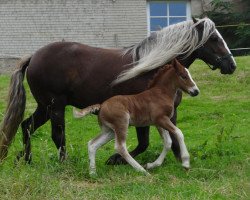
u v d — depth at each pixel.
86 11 21.70
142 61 9.64
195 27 9.85
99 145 9.43
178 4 22.41
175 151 9.83
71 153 10.44
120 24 21.89
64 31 21.66
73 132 12.70
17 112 9.84
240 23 21.62
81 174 9.36
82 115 9.36
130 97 9.43
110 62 9.77
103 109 9.36
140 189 8.70
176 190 8.70
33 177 8.54
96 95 9.81
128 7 21.92
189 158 9.70
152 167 9.61
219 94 15.33
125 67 9.73
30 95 15.41
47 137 12.16
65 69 9.77
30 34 21.58
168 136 9.59
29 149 9.90
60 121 9.88
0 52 21.50
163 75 9.54
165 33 9.78
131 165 9.37
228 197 8.40
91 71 9.76
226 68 9.95
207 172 9.36
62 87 9.81
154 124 9.49
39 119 10.19
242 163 9.83
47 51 9.83
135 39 22.00
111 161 9.98
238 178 9.02
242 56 20.02
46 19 21.58
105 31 21.83
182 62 9.92
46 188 8.41
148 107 9.41
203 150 10.71
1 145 9.76
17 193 8.32
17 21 21.50
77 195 8.45
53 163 9.62
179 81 9.49
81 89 9.81
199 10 22.48
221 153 10.50
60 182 8.70
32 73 9.83
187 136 12.24
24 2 21.50
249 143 11.24
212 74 16.45
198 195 8.45
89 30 21.77
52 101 9.84
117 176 9.27
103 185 8.99
